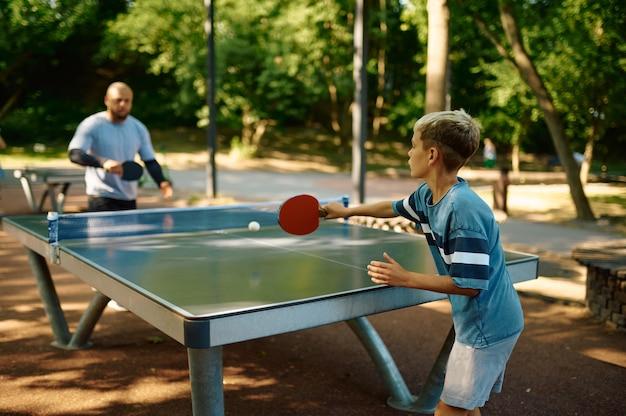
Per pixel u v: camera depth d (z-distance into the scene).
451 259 2.17
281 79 20.75
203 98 22.00
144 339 4.44
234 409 3.34
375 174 19.86
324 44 20.20
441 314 5.20
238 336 2.08
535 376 3.85
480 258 2.11
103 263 2.91
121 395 3.47
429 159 2.28
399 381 3.46
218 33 20.66
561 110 15.52
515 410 3.38
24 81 24.72
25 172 9.92
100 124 4.75
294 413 3.30
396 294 2.52
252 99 21.61
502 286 2.25
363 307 2.42
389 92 27.80
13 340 4.34
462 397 2.26
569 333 4.70
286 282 2.57
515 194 15.15
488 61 21.31
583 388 3.67
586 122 16.75
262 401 3.45
